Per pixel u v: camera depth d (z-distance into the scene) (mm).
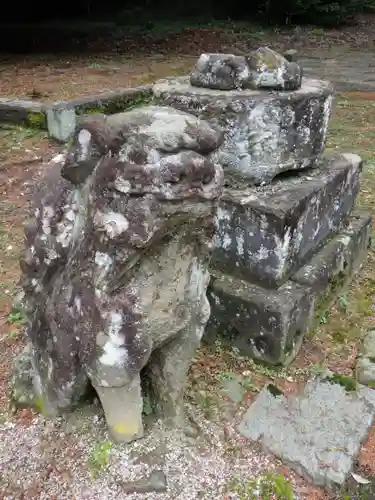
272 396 2523
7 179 5297
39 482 2029
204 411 2408
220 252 2893
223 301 2803
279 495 2037
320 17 16281
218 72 2871
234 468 2139
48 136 6398
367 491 2125
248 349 2799
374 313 3307
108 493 1976
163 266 1792
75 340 1887
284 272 2781
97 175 1648
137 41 13242
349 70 11180
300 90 2887
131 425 2066
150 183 1552
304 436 2297
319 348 2957
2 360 2742
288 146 2869
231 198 2752
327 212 3150
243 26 15703
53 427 2215
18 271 3682
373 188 5160
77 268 1842
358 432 2332
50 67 10211
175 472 2057
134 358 1851
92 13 14664
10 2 13555
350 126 7391
